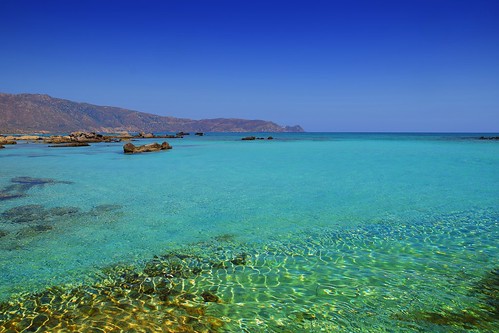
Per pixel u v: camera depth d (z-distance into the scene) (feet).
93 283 17.01
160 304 15.11
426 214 29.09
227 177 50.55
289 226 26.09
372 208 31.30
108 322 13.67
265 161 75.20
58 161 73.87
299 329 13.35
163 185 43.65
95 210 30.86
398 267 18.65
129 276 17.79
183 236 23.85
